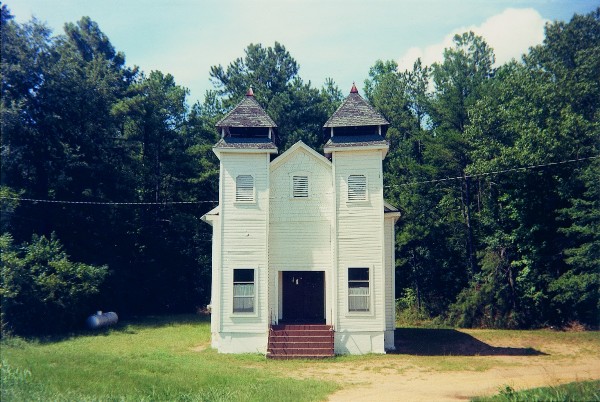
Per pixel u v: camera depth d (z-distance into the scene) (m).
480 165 38.47
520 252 39.31
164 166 48.22
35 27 35.91
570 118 34.59
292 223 26.88
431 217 45.41
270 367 21.95
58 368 17.19
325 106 55.91
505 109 40.44
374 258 25.55
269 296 26.34
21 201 34.16
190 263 49.94
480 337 31.45
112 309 40.94
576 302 34.53
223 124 26.61
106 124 40.22
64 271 31.09
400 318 44.56
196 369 19.44
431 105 49.69
